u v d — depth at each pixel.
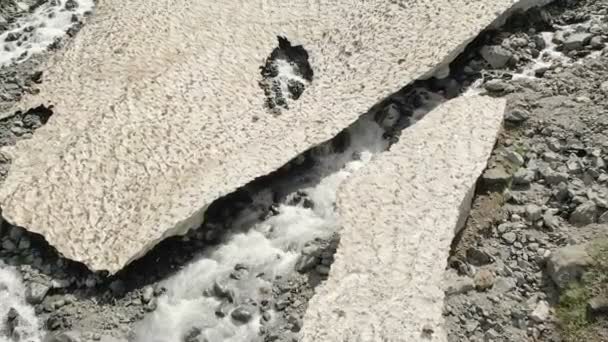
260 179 10.79
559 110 10.95
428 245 8.76
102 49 12.95
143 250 9.51
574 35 12.45
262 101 12.11
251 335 8.85
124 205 10.03
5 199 10.08
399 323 7.86
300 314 8.91
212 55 12.85
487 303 8.55
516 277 8.81
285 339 8.61
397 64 12.09
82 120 11.39
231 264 9.81
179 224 9.77
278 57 13.32
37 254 9.85
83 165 10.57
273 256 9.85
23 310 9.31
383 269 8.53
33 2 15.37
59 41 14.01
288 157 10.64
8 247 9.95
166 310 9.29
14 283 9.60
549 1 13.20
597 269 8.37
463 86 12.05
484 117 10.81
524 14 12.95
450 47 12.04
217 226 10.28
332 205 10.40
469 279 8.79
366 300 8.18
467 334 8.26
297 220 10.34
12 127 11.77
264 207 10.57
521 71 12.12
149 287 9.51
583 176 9.82
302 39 13.54
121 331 9.02
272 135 11.22
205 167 10.67
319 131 11.05
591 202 9.24
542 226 9.34
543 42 12.58
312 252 9.62
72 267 9.66
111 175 10.45
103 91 11.96
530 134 10.70
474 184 9.62
